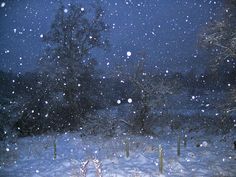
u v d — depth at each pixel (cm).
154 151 2077
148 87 2964
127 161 1811
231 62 1942
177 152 2008
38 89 3578
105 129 2855
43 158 2027
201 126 3136
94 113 3416
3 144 2545
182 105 4206
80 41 3925
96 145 2389
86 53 3947
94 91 3922
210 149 2100
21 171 1719
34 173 1659
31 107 3456
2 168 1795
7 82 3878
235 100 1870
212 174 1509
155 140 2567
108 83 3922
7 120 3136
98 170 1345
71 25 3888
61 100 3591
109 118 2962
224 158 1814
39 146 2414
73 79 3734
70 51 3862
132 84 3023
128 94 3447
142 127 2947
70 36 3884
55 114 3578
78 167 1677
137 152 2047
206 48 1877
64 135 3080
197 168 1616
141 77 2994
